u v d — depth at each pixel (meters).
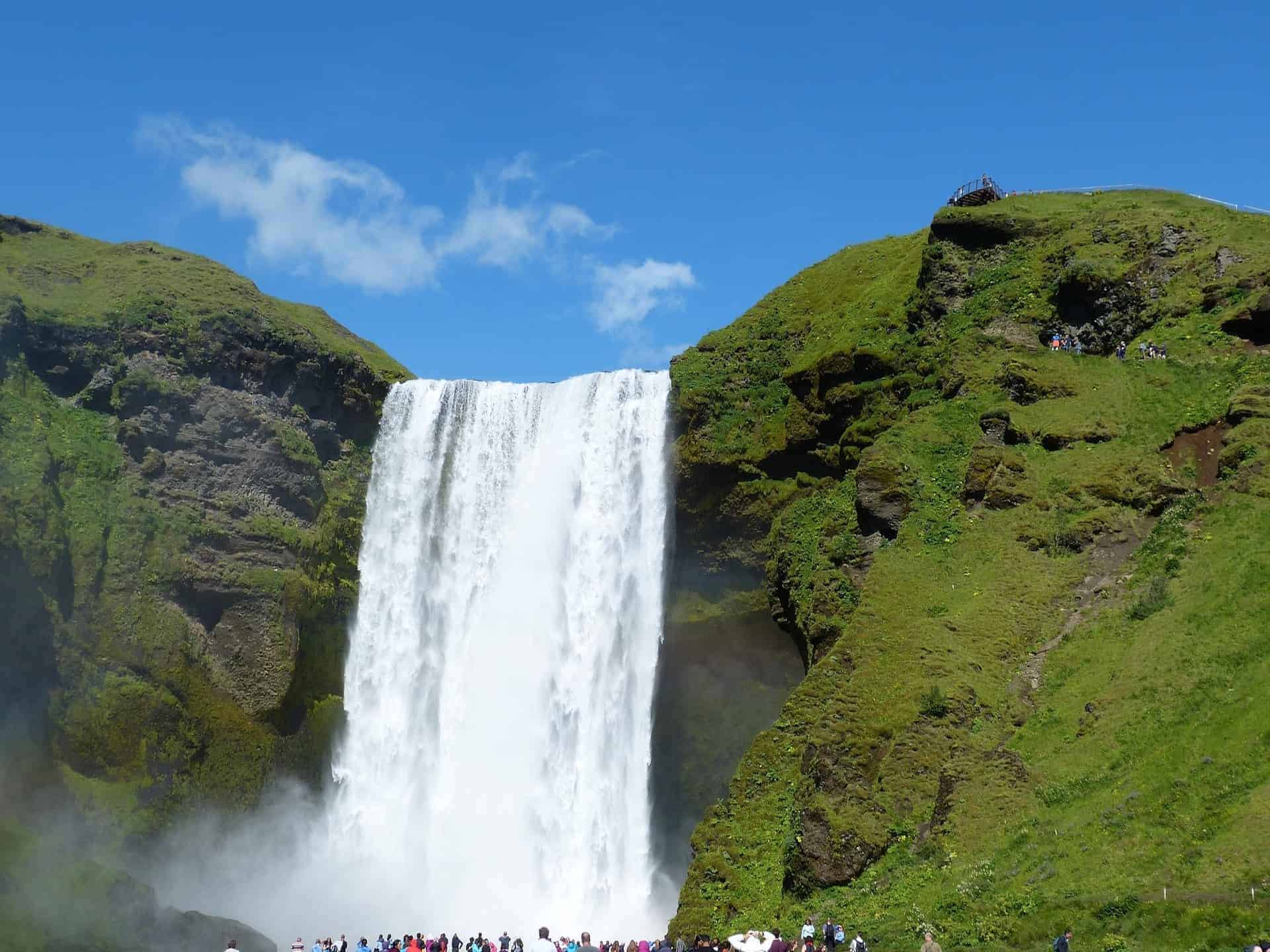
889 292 79.25
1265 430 57.78
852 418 72.31
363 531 86.56
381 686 83.75
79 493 77.31
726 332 83.00
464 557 84.75
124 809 71.31
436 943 60.22
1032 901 41.03
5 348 79.31
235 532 80.25
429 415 88.00
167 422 81.44
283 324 87.56
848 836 49.72
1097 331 69.50
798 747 57.16
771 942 37.53
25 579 72.12
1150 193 80.12
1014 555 59.44
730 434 76.00
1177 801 41.84
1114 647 52.38
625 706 76.94
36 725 70.56
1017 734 51.28
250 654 78.44
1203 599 51.41
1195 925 36.12
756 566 73.75
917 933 42.50
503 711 80.62
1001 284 73.56
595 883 74.75
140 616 75.88
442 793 80.69
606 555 80.00
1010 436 64.75
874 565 61.69
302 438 84.69
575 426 83.69
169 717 74.81
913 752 51.72
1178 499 58.50
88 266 89.75
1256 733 42.31
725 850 55.66
